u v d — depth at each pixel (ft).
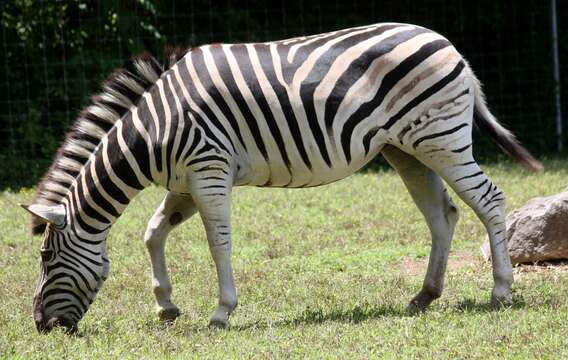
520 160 39.75
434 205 40.29
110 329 37.93
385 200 66.39
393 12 97.19
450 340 33.01
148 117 37.06
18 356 33.78
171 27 93.66
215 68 37.11
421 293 39.99
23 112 87.51
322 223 60.54
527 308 37.37
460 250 52.29
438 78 37.55
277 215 62.95
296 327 36.55
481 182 38.27
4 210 67.10
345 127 37.24
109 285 46.68
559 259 47.32
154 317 40.63
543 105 95.20
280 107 36.88
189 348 33.94
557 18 96.53
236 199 68.49
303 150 37.32
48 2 87.61
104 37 88.89
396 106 37.55
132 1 88.94
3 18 87.20
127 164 37.09
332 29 96.94
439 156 38.11
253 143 37.24
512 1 95.91
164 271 39.83
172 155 36.68
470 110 38.55
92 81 87.61
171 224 39.68
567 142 94.53
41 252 37.45
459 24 96.63
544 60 95.50
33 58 87.97
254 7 97.81
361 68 37.32
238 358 32.01
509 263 38.65
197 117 36.50
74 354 33.78
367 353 32.04
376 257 51.29
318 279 46.62
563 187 68.18
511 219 48.24
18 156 85.35
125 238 57.47
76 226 37.22
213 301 43.32
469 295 41.78
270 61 37.35
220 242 36.81
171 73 37.47
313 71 37.14
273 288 44.91
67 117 87.20
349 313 38.50
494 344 32.24
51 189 37.63
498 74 96.99
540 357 30.60
